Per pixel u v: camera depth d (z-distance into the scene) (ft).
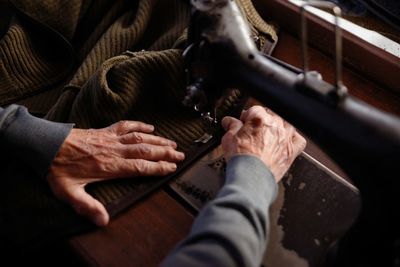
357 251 1.93
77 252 2.36
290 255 2.33
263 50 3.30
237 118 3.07
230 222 1.86
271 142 2.56
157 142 2.81
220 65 2.12
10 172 2.68
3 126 2.58
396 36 3.38
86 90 2.91
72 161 2.58
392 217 1.69
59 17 3.47
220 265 1.68
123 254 2.34
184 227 2.48
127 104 2.93
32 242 2.45
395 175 1.59
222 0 2.14
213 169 2.76
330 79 3.28
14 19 3.46
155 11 3.71
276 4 3.50
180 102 3.08
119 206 2.53
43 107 3.43
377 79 3.23
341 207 2.52
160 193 2.65
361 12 3.55
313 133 1.83
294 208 2.53
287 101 1.88
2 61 3.30
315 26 3.33
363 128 1.64
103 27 3.67
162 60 2.89
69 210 2.52
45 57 3.61
